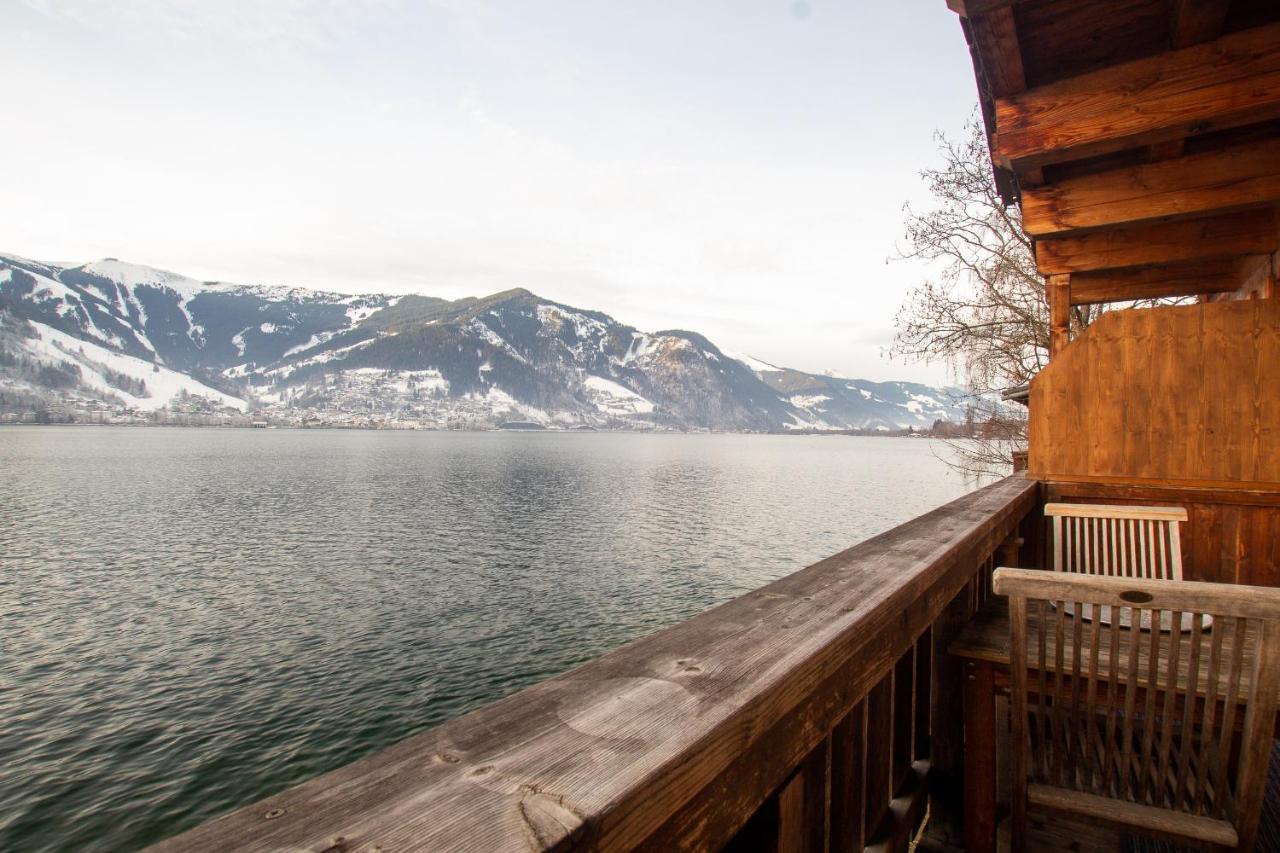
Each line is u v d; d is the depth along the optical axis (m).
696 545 35.56
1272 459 4.18
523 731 0.79
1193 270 6.14
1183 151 3.93
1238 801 1.85
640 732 0.80
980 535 2.56
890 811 2.12
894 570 1.74
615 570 29.78
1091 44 3.17
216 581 27.89
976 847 2.40
